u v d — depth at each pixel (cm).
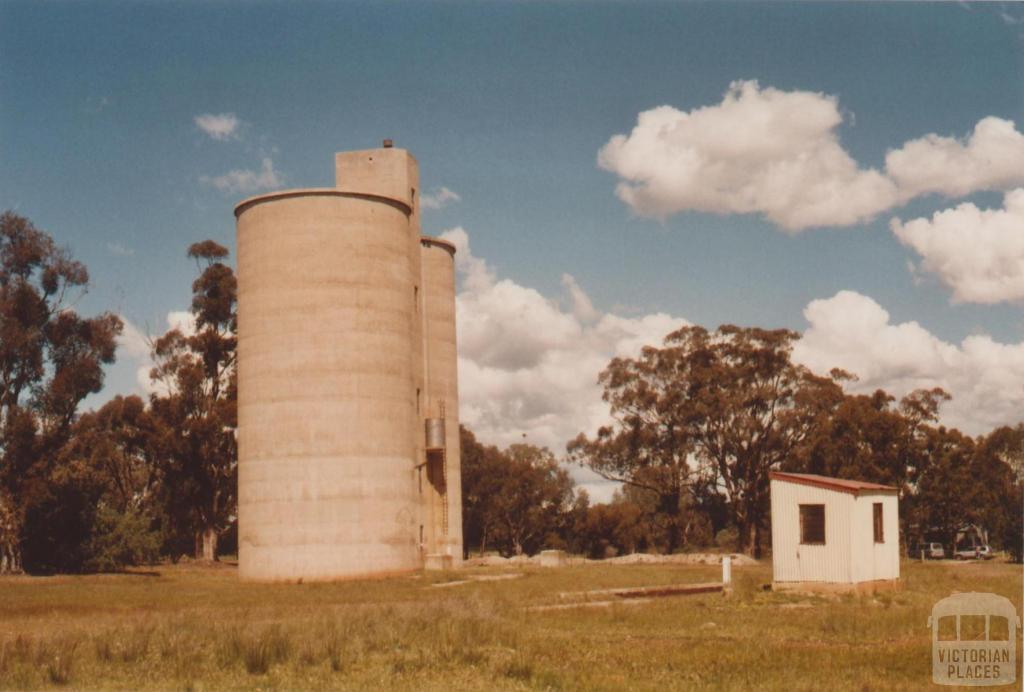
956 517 10062
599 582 4762
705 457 10212
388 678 2027
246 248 5875
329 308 5697
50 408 7544
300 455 5619
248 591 4797
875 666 2073
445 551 6538
